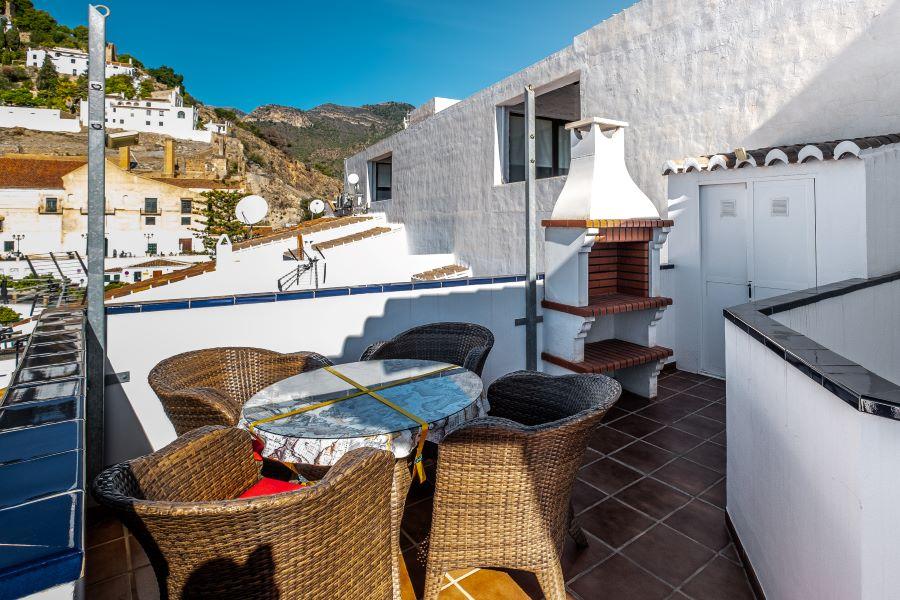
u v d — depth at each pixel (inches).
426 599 87.3
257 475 96.6
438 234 498.9
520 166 432.5
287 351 160.4
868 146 183.2
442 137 484.4
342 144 6889.8
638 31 283.1
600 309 192.1
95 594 99.7
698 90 256.2
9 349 299.3
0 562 27.9
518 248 388.8
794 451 76.3
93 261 128.4
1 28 3954.2
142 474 68.6
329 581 62.7
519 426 82.5
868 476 56.8
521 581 100.3
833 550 64.0
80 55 3924.7
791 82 222.4
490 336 152.1
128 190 2032.5
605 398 95.4
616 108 298.0
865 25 200.8
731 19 241.9
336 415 99.0
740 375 104.1
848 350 164.9
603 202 193.2
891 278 188.9
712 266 241.1
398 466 91.0
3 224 1849.2
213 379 132.9
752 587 95.5
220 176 3230.8
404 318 181.0
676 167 248.1
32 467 39.9
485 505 84.4
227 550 55.1
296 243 485.1
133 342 138.1
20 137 2815.0
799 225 205.8
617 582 98.6
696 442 163.8
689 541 111.4
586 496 131.2
